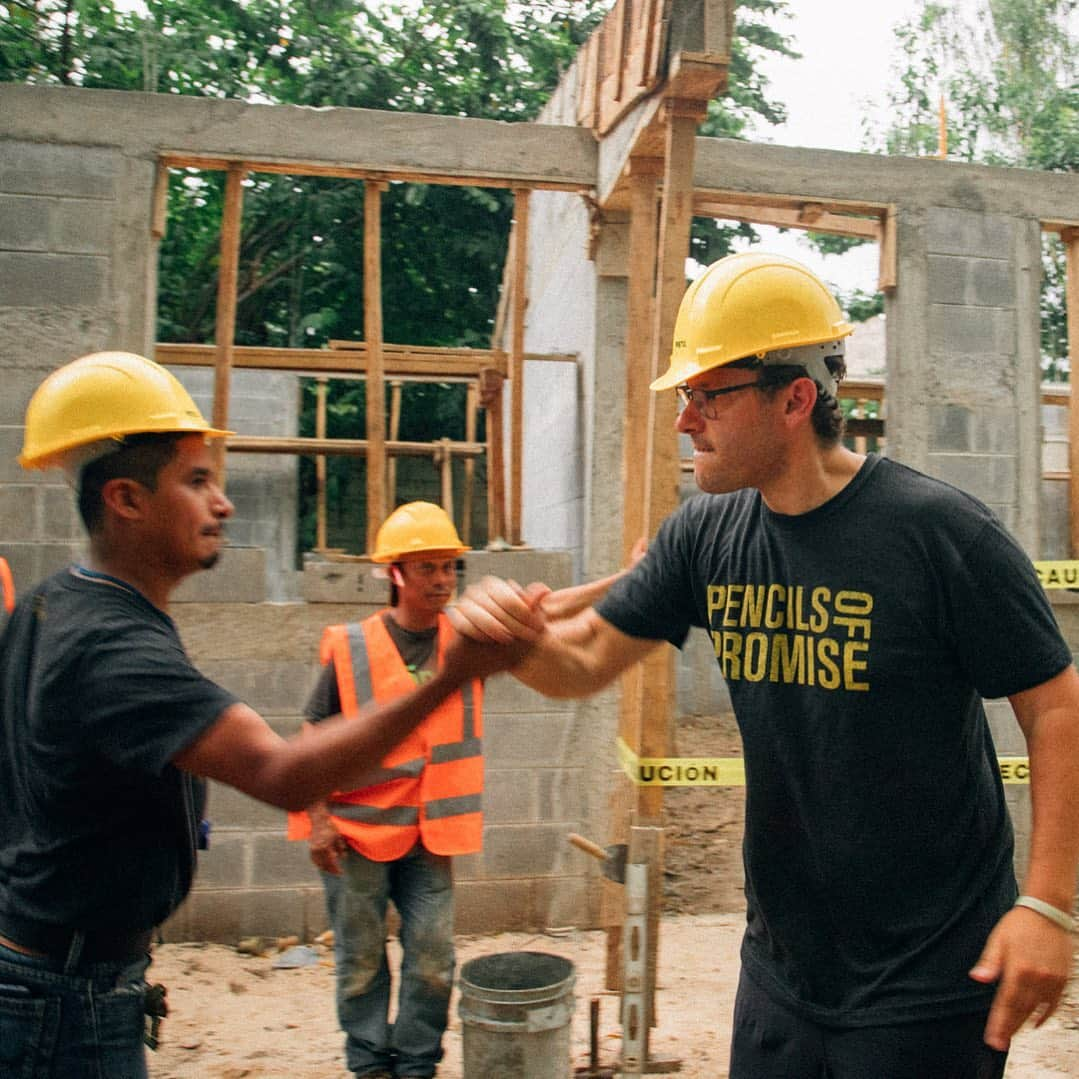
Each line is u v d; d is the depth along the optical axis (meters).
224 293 5.07
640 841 3.15
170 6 12.98
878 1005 1.86
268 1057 3.84
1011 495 5.71
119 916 1.72
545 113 7.29
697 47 3.79
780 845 2.00
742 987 2.12
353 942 3.36
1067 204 5.82
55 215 4.92
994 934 1.72
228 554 4.96
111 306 4.95
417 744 3.41
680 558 2.18
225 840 4.96
